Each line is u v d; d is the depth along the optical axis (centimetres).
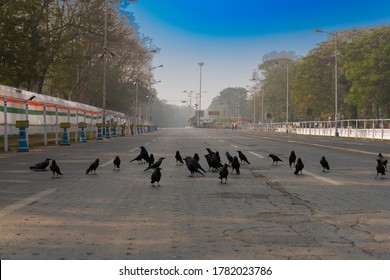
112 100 8300
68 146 2842
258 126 11669
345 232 582
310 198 861
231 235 567
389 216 687
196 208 757
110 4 5653
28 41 3406
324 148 2645
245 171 1358
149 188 998
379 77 6241
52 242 534
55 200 834
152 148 2580
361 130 5278
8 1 3167
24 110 3234
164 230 596
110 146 2853
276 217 680
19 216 687
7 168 1416
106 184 1061
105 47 4912
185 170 1382
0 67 3312
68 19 5228
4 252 491
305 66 8544
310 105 8506
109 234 575
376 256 475
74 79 6850
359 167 1486
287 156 1967
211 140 3853
